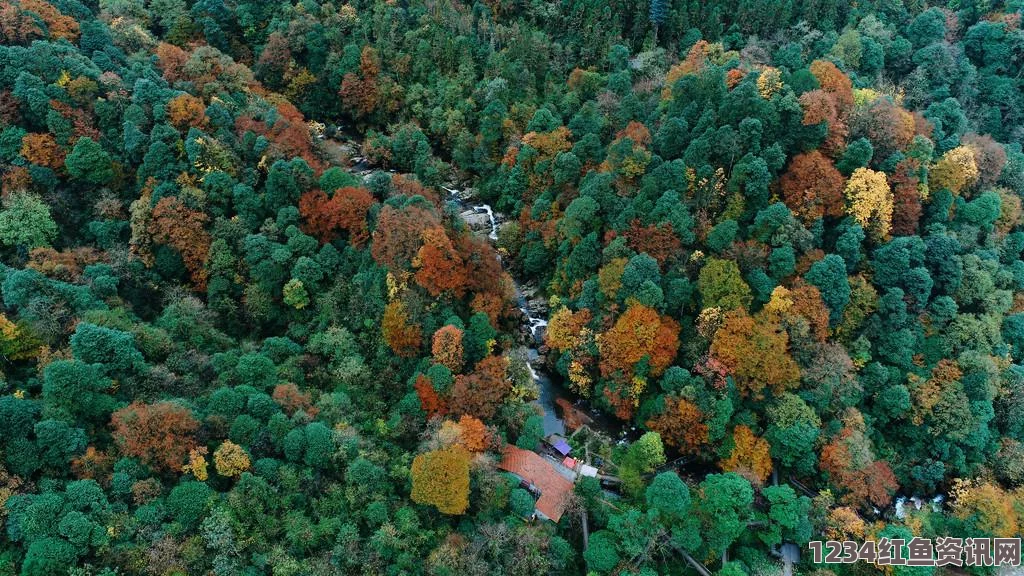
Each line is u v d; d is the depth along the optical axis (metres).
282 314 121.75
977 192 131.00
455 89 172.00
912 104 153.88
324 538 85.31
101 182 123.69
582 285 124.38
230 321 119.38
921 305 113.75
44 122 122.38
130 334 98.31
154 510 79.94
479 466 94.44
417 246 115.00
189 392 99.12
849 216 116.62
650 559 91.81
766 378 105.75
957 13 171.62
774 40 166.75
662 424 107.88
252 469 88.50
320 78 182.25
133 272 115.81
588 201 124.69
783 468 108.12
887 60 163.12
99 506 78.31
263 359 104.31
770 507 98.19
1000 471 109.12
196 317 111.62
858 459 101.62
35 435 83.88
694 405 104.81
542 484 99.69
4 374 92.88
